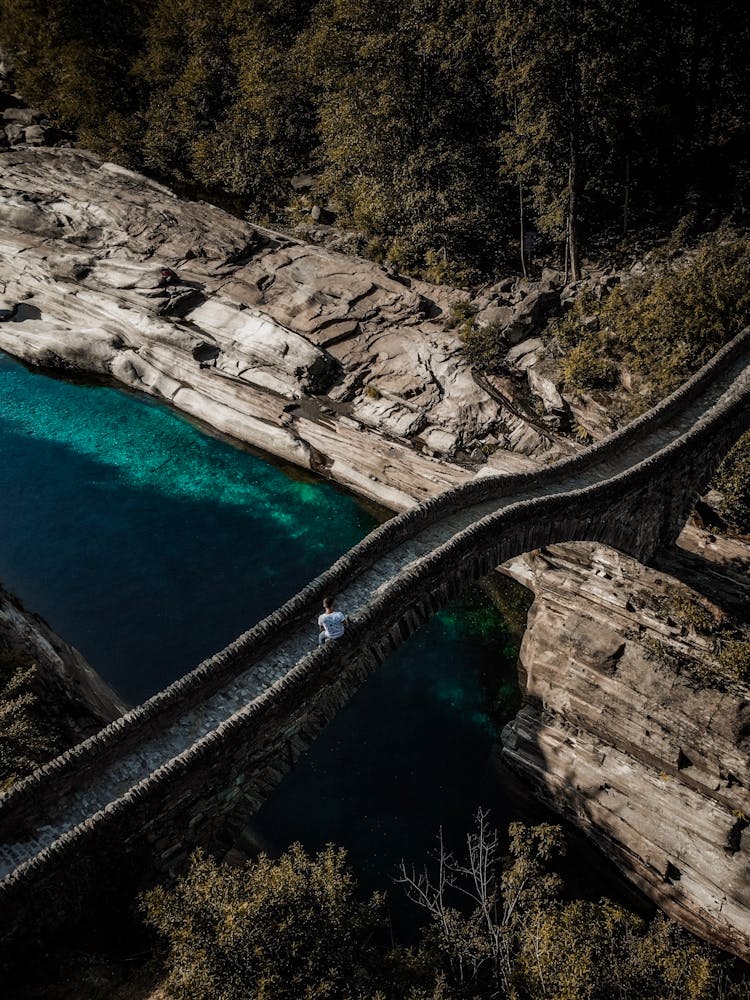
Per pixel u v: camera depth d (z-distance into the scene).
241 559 36.78
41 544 36.47
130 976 14.18
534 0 39.31
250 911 13.34
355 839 25.61
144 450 44.31
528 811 28.58
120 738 16.05
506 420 40.91
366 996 13.52
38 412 46.91
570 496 23.20
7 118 74.50
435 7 46.69
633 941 17.14
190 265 52.50
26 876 13.48
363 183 55.31
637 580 28.69
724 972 18.45
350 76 50.62
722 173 51.84
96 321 50.94
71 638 31.34
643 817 25.86
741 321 35.00
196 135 69.62
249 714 16.25
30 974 13.70
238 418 45.41
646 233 50.03
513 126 48.28
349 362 45.97
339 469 42.69
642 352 37.69
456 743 29.50
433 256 52.81
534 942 16.08
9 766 17.86
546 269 50.25
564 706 28.33
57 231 55.03
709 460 28.03
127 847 14.90
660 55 48.69
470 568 21.14
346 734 29.33
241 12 63.66
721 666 26.00
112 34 72.75
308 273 51.69
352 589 20.38
